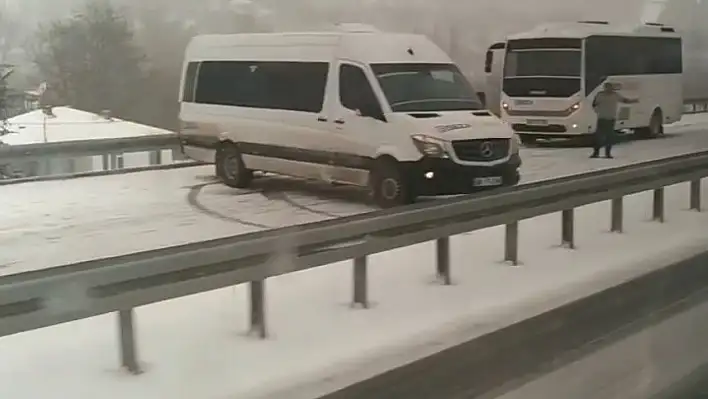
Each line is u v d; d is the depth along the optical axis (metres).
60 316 4.59
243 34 13.52
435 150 10.89
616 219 10.01
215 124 13.91
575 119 19.88
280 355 5.35
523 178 13.63
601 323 6.30
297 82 12.63
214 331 5.91
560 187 8.53
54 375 4.91
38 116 13.04
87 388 4.69
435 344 5.65
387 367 5.16
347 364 5.18
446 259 7.38
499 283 7.41
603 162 16.61
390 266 8.17
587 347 5.73
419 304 6.68
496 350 5.59
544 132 20.11
